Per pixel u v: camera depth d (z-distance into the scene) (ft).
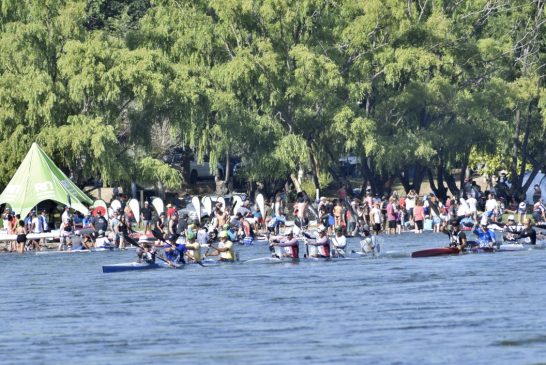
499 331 528.63
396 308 602.03
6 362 488.85
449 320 559.79
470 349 491.72
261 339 523.70
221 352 497.46
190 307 626.23
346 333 532.73
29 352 506.89
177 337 533.14
